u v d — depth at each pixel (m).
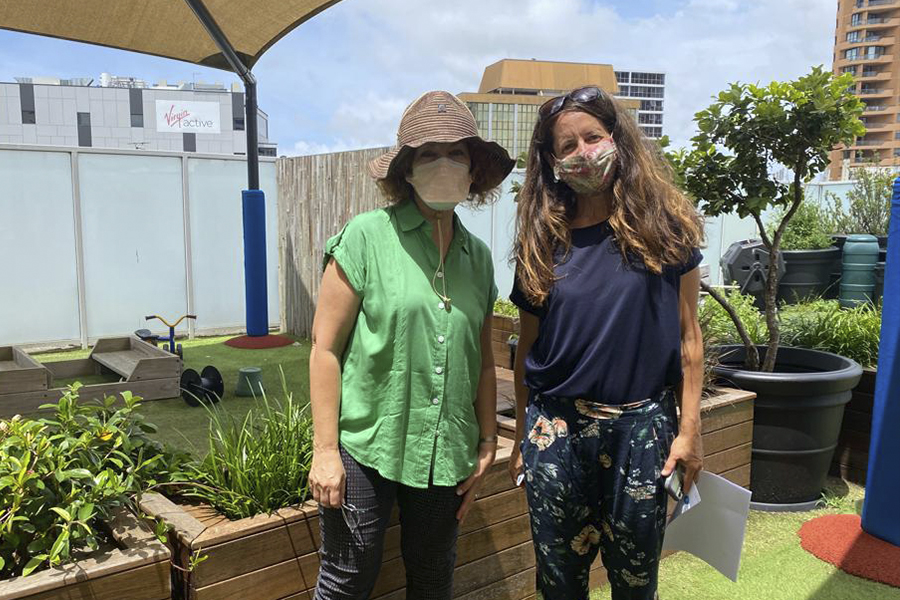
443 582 1.89
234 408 5.06
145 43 6.09
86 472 1.73
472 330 1.79
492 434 1.96
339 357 1.74
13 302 7.26
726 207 3.84
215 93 104.75
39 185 7.25
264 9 5.50
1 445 1.78
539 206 1.79
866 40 107.25
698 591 2.80
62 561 1.62
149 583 1.66
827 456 3.67
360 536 1.71
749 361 3.98
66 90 98.88
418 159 1.70
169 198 8.04
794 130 3.57
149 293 8.05
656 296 1.66
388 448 1.69
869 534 3.23
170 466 2.23
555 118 1.73
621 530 1.69
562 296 1.69
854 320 4.71
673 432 1.73
